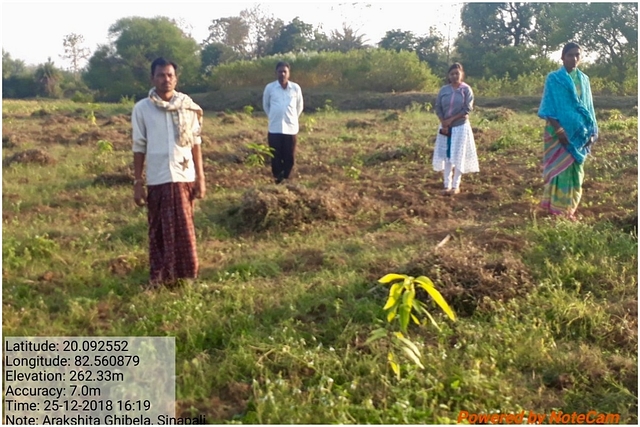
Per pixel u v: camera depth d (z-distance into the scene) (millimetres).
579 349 3971
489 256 5273
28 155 10008
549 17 38688
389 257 5414
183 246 4996
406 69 28516
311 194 6906
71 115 18938
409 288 3789
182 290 4824
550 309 4406
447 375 3609
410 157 10367
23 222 6836
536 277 4934
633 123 12281
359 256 5508
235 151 10734
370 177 9008
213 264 5562
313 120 16141
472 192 7859
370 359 3756
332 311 4445
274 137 8367
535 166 9070
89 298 4812
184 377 3650
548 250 5438
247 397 3516
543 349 3877
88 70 40500
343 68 29000
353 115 19891
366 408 3285
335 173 9352
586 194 7473
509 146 10742
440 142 7863
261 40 46281
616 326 4176
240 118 17719
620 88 25297
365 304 4438
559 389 3623
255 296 4703
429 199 7598
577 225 5855
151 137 4898
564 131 6223
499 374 3678
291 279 5062
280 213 6527
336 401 3340
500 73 33188
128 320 4453
